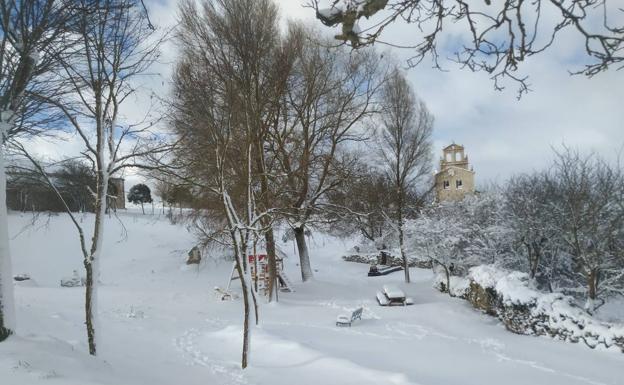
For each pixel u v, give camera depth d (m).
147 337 13.05
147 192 52.94
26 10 7.97
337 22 3.25
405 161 27.81
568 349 11.97
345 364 9.55
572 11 3.40
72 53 8.87
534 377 9.37
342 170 24.23
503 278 15.84
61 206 37.31
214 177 14.56
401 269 33.09
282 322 15.55
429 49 3.98
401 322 15.52
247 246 10.50
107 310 16.95
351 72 24.06
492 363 10.41
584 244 15.82
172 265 29.70
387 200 28.75
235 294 21.05
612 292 17.86
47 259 31.78
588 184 16.19
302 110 23.64
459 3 3.74
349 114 25.38
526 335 13.80
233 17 19.06
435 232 22.27
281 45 22.09
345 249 44.81
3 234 7.70
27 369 6.08
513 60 3.86
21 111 9.47
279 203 21.17
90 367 7.16
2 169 7.85
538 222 18.44
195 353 11.45
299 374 9.36
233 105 13.52
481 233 22.52
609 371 9.86
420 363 10.21
